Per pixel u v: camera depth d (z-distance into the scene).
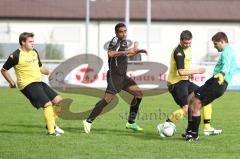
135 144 27.94
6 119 38.78
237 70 28.66
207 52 128.12
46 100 30.36
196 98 28.22
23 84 30.06
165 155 25.03
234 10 134.12
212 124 36.75
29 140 29.02
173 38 132.38
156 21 131.50
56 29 131.25
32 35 30.31
